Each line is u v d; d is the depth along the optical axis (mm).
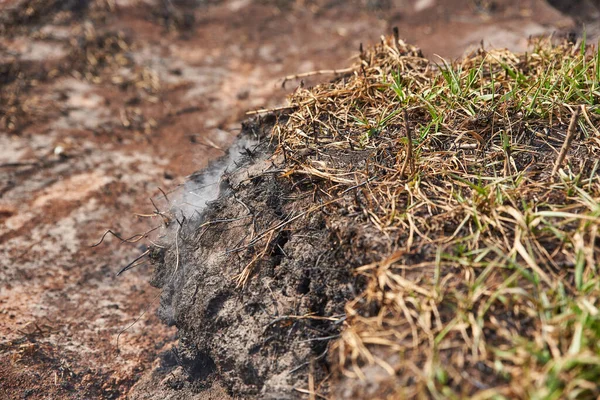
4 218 4449
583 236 2184
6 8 6777
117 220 4449
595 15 6750
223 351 2592
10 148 5184
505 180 2473
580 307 1959
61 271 4031
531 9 7109
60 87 6031
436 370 1948
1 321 3641
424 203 2443
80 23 6859
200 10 7309
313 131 2945
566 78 2885
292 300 2521
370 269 2318
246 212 2822
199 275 2789
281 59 6582
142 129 5504
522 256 2158
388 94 3055
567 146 2396
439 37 6777
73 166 5004
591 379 1801
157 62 6473
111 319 3695
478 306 2064
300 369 2355
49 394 3234
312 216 2625
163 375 3166
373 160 2711
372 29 7020
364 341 2125
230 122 5477
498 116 2787
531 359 1880
